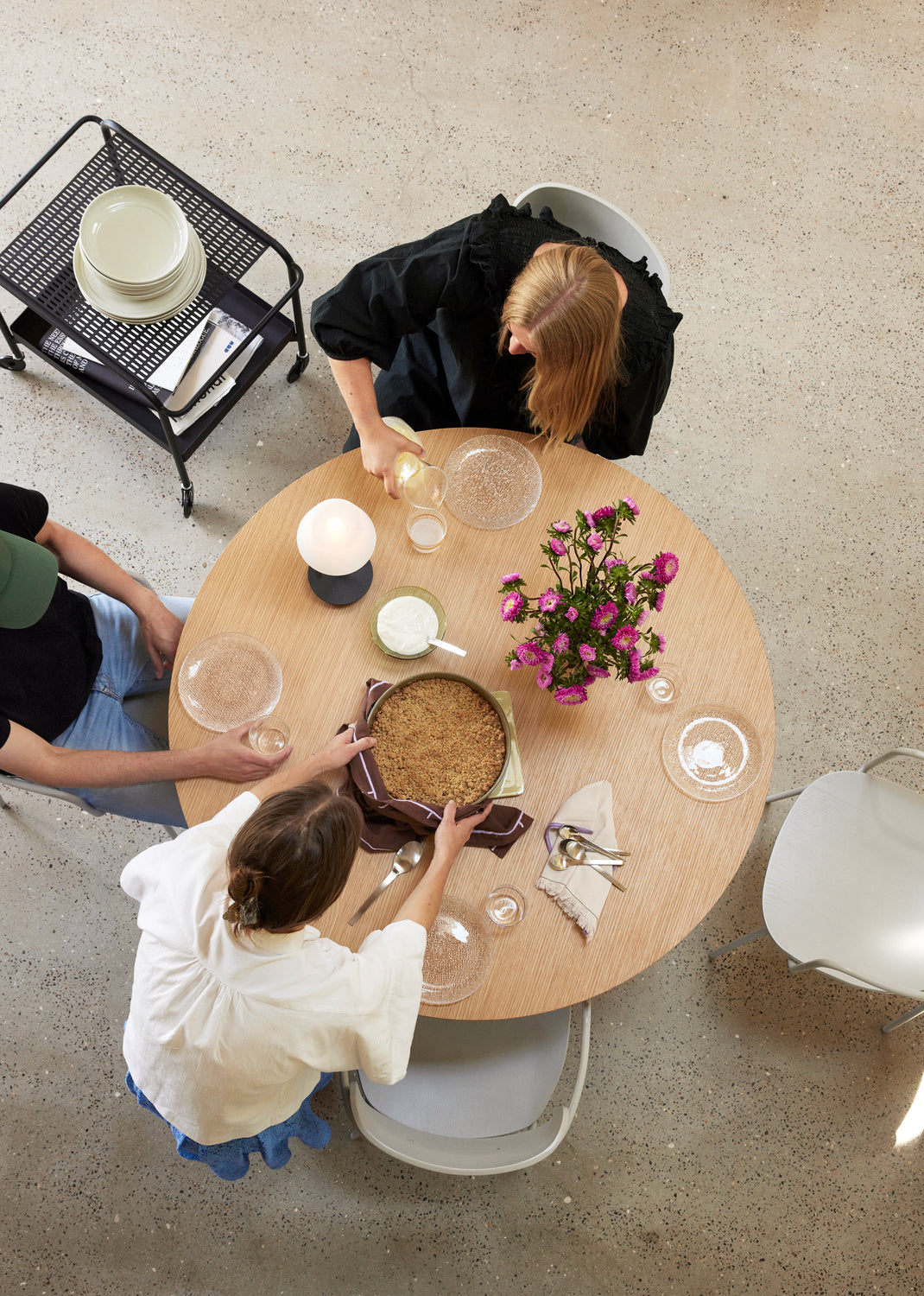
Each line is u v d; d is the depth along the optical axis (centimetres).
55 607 180
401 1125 168
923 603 271
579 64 305
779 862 202
